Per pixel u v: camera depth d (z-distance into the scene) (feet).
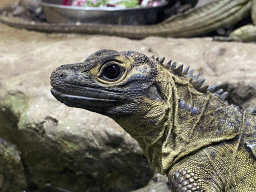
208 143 0.96
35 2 3.34
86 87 0.94
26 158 1.59
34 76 1.69
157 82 0.95
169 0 3.00
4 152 1.48
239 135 0.96
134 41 2.20
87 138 1.42
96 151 1.42
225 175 0.94
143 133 0.98
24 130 1.51
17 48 2.19
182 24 2.40
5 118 1.61
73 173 1.53
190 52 1.87
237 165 0.95
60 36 2.57
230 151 0.95
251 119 0.99
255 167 0.94
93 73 0.94
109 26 2.51
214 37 2.29
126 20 2.66
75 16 2.66
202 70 1.67
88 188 1.52
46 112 1.49
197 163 0.95
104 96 0.94
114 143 1.39
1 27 2.82
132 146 1.37
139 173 1.42
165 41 2.17
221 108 0.99
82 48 2.06
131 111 0.94
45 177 1.59
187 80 1.01
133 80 0.93
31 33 2.65
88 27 2.55
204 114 0.98
